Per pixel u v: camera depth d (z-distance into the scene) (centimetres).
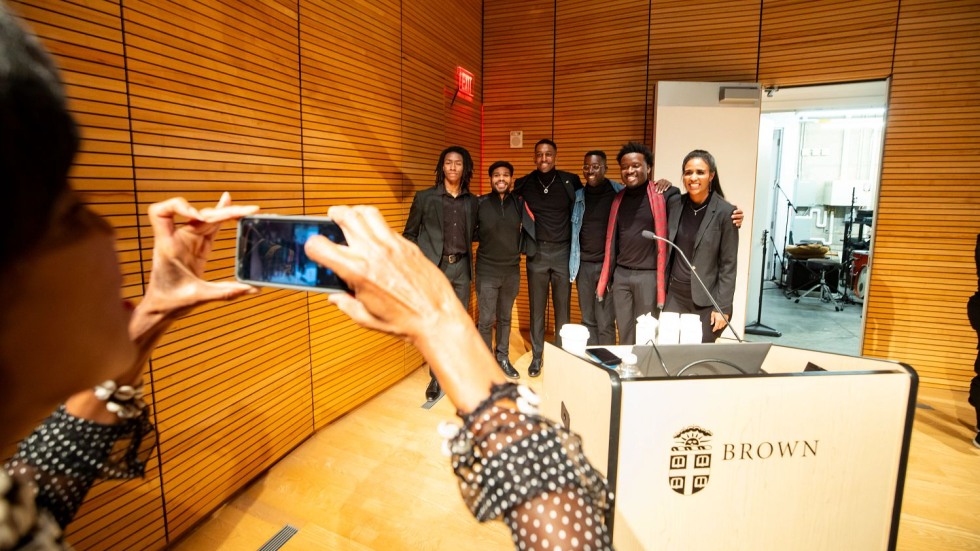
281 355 257
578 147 492
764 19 420
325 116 275
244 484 236
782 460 139
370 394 340
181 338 197
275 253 56
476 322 503
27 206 21
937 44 369
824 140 802
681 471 136
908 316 393
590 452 145
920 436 304
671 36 447
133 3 169
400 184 357
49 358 25
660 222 322
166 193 184
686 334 205
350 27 294
